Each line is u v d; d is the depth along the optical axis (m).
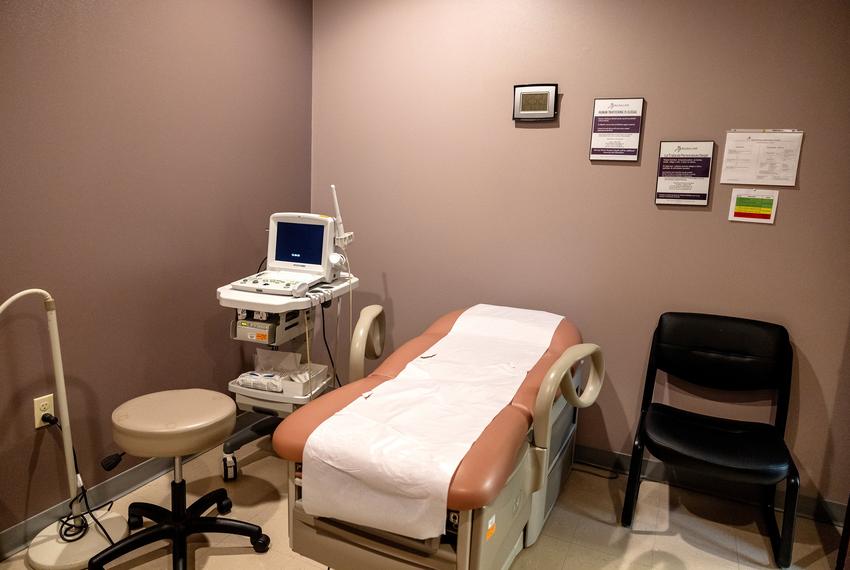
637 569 2.14
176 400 2.15
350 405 1.84
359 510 1.58
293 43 3.02
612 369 2.77
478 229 2.92
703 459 2.08
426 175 2.98
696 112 2.44
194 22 2.49
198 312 2.71
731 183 2.43
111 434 2.41
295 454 1.66
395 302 3.18
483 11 2.72
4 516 2.09
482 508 1.53
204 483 2.61
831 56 2.22
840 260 2.32
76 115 2.12
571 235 2.74
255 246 2.98
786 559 2.14
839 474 2.44
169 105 2.44
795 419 2.48
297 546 1.77
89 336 2.27
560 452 2.45
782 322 2.45
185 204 2.57
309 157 3.24
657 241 2.59
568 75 2.62
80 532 2.15
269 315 2.44
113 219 2.29
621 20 2.49
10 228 1.98
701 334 2.47
